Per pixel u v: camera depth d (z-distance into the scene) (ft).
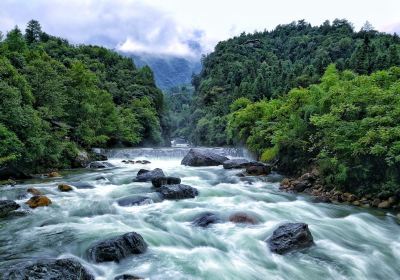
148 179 68.08
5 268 25.49
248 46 444.96
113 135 160.15
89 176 75.46
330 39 380.78
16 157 70.90
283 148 85.10
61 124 104.73
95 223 41.29
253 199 55.26
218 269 30.60
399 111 56.39
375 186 56.39
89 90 127.34
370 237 41.16
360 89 65.67
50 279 23.49
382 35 354.95
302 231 36.70
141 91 245.24
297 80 173.17
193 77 465.06
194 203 51.16
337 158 62.39
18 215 44.04
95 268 29.60
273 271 31.19
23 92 84.48
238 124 119.75
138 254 32.58
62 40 282.36
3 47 120.88
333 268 32.42
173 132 354.74
